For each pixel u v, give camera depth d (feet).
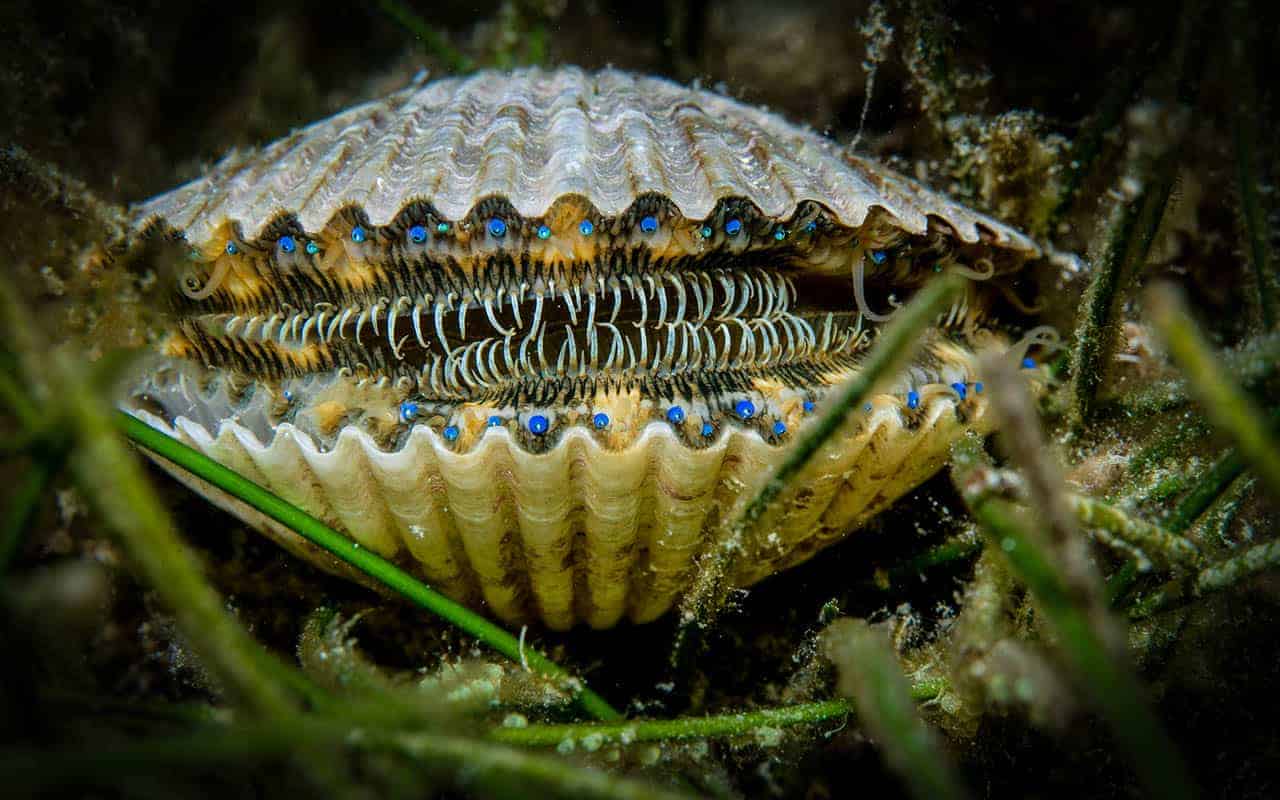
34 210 0.54
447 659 0.53
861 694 0.46
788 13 0.61
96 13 0.60
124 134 0.62
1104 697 0.44
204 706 0.47
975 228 0.52
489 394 0.51
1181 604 0.49
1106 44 0.58
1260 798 0.51
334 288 0.51
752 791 0.52
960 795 0.44
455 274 0.51
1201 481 0.50
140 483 0.44
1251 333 0.53
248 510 0.52
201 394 0.52
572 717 0.51
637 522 0.51
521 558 0.52
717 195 0.50
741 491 0.51
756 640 0.54
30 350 0.44
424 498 0.51
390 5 0.62
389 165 0.51
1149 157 0.51
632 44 0.64
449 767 0.45
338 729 0.44
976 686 0.49
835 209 0.51
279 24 0.64
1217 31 0.51
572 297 0.51
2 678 0.45
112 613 0.52
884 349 0.46
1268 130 0.55
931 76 0.58
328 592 0.54
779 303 0.52
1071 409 0.53
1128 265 0.51
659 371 0.51
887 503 0.53
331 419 0.51
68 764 0.43
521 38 0.63
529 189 0.50
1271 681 0.51
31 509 0.45
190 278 0.52
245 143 0.63
